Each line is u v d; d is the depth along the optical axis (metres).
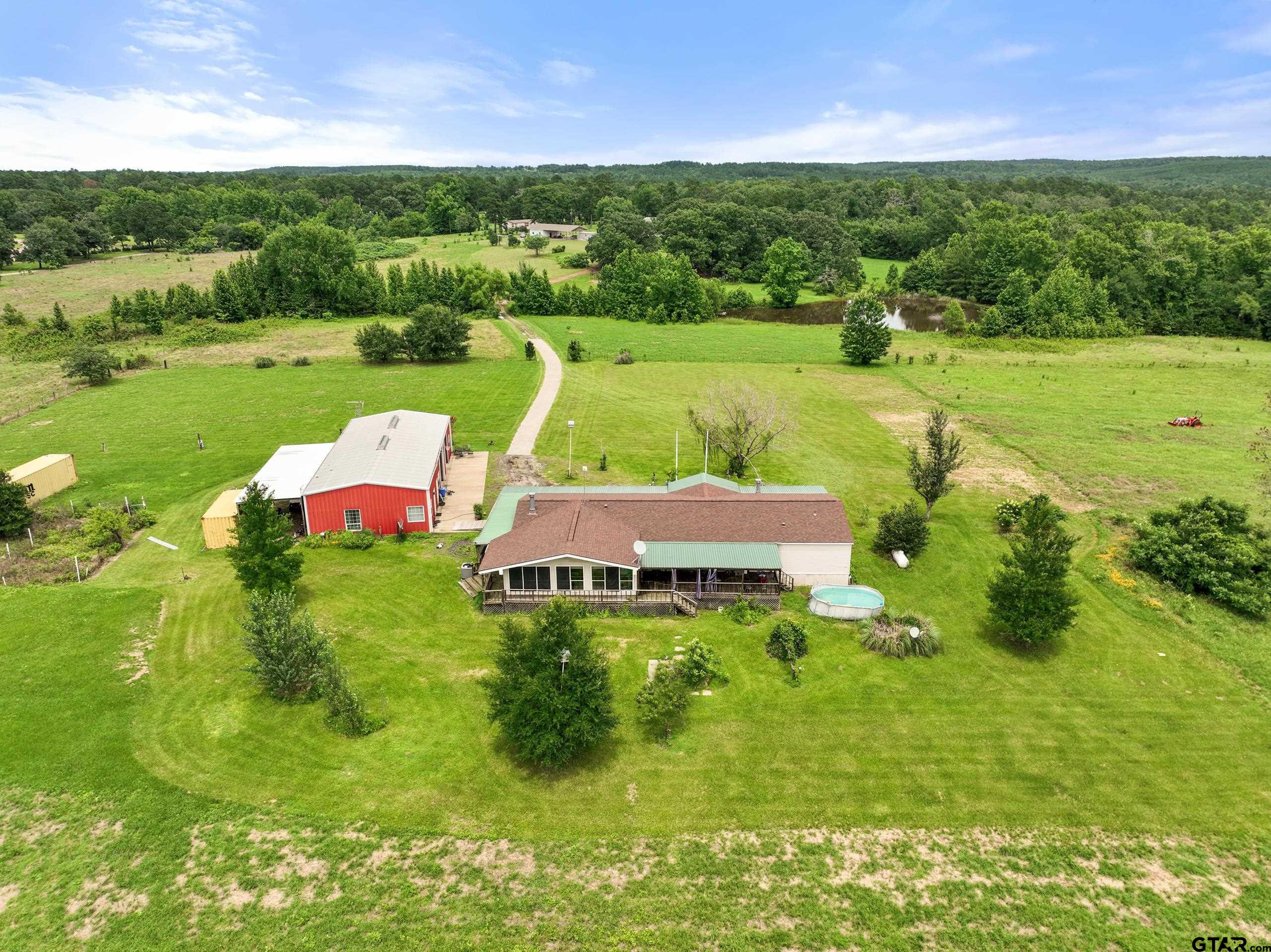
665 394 77.25
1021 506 45.66
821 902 20.73
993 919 20.23
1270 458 54.06
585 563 36.19
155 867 21.62
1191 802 24.56
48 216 168.00
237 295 111.88
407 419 54.84
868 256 195.25
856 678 31.11
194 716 27.98
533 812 23.91
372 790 24.64
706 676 30.72
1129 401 74.50
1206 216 188.00
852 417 69.25
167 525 45.69
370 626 34.62
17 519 43.06
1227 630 34.59
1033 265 136.25
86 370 77.94
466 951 19.23
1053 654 33.06
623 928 19.89
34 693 29.00
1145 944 19.53
